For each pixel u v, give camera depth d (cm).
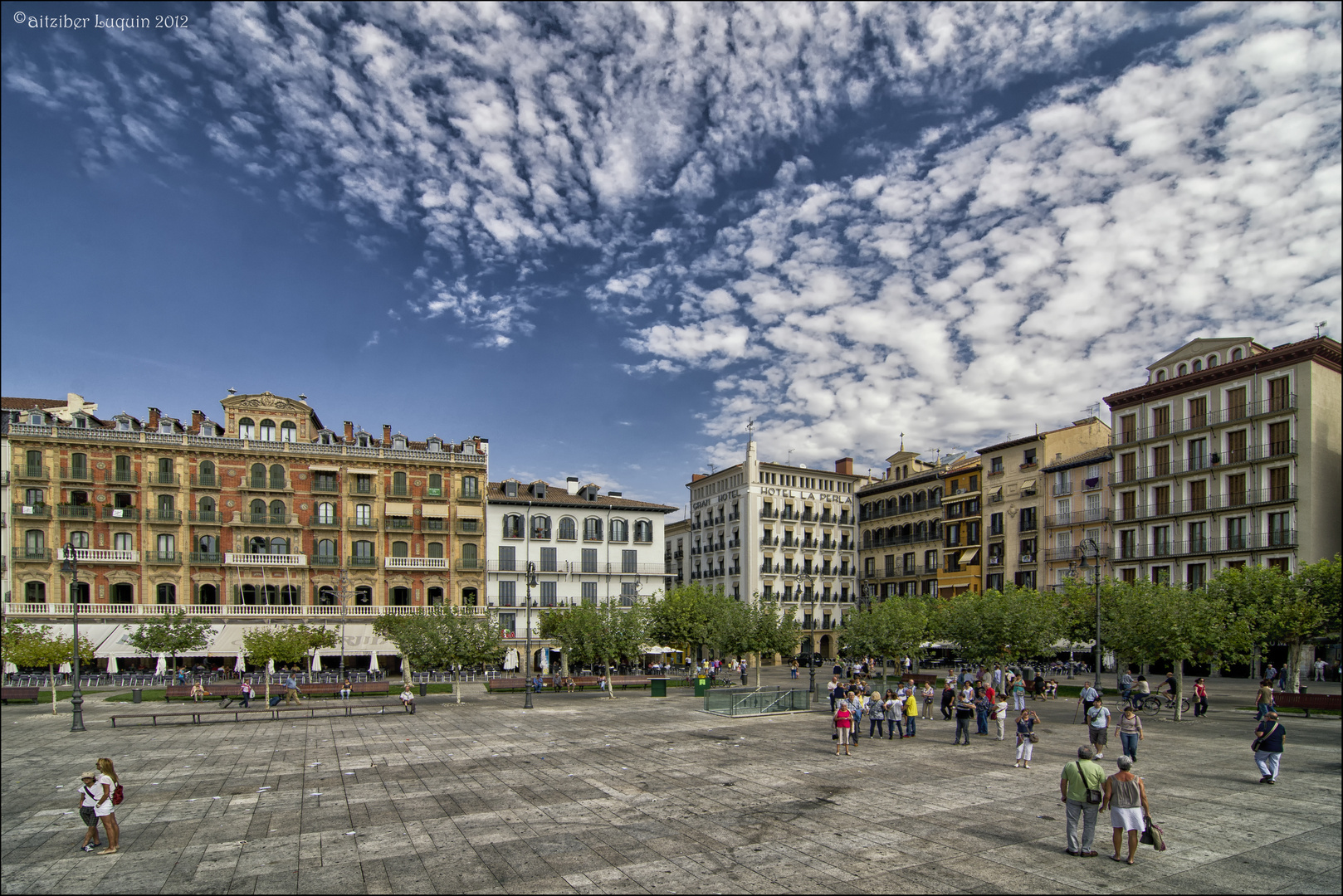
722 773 2275
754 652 5656
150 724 3475
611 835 1633
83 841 1630
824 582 9938
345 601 7100
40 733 3216
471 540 7744
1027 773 2272
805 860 1467
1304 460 5747
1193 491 6469
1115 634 4203
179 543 6812
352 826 1719
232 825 1739
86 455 6650
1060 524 7469
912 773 2270
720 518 10262
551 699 4709
